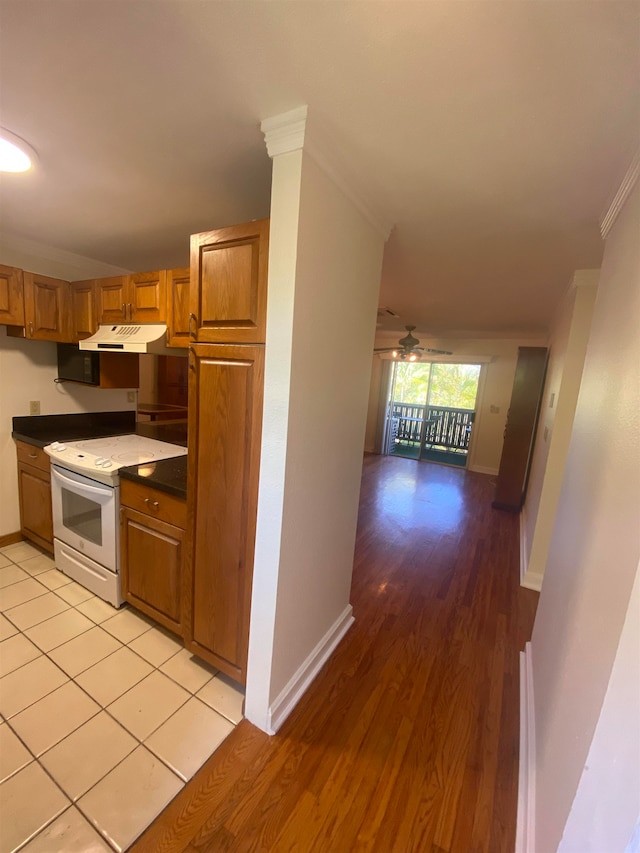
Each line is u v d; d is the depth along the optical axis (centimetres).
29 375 254
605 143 104
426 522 370
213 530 147
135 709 145
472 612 225
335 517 171
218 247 132
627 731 59
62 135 119
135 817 111
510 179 127
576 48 76
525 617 222
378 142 112
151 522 175
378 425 690
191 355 142
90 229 204
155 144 123
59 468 215
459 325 470
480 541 331
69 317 245
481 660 185
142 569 183
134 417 313
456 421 639
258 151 125
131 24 78
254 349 126
